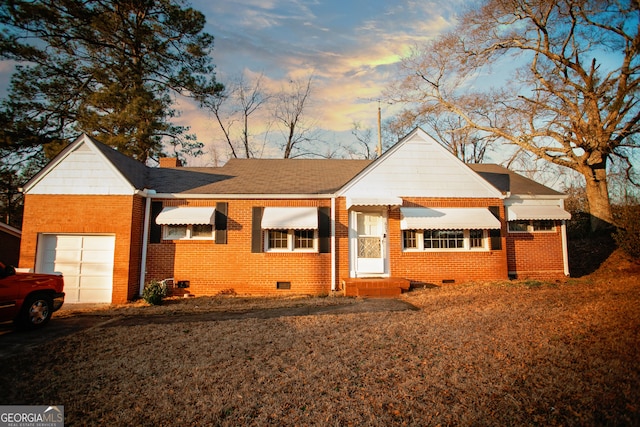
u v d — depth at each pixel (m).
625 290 11.32
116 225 13.66
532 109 22.27
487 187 15.76
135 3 25.17
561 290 12.52
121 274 13.45
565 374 5.48
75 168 13.86
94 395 5.37
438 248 15.44
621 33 18.36
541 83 22.14
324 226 15.20
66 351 7.36
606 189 20.50
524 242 16.23
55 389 5.59
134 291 13.95
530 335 7.43
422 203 15.45
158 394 5.35
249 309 11.77
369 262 15.10
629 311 8.38
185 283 14.56
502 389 5.19
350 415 4.67
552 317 8.67
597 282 14.13
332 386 5.50
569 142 21.09
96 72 24.34
